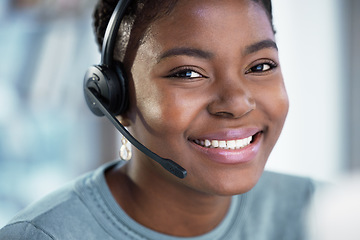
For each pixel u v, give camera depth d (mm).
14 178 3219
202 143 967
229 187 964
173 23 905
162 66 915
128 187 1107
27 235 999
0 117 3166
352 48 3305
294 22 3232
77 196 1093
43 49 3082
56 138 3271
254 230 1250
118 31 990
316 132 3379
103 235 1053
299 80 3303
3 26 3041
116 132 3270
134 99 983
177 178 987
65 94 3166
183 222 1097
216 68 909
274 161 3428
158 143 958
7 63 3092
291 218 1307
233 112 903
